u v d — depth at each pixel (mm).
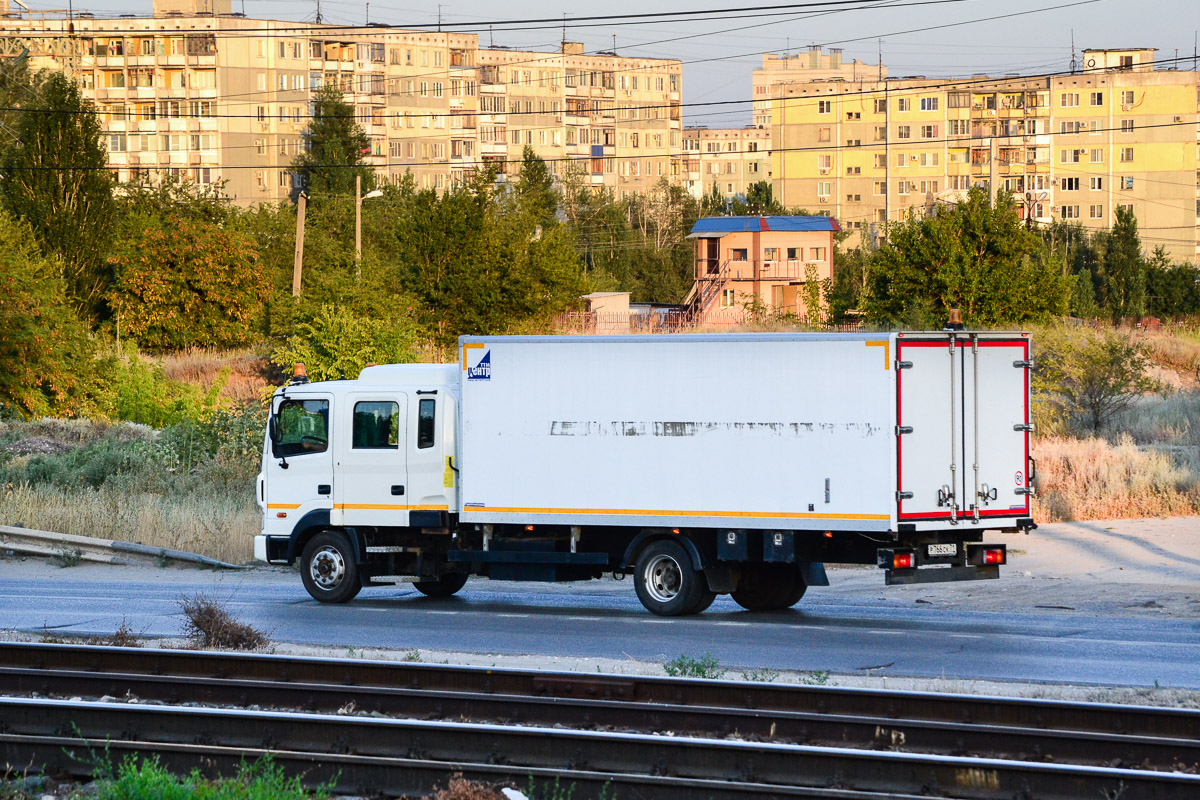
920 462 41688
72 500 69562
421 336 144375
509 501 45969
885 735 26141
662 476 44000
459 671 31156
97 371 120312
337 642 39438
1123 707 26594
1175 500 69188
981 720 27469
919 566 42312
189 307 148500
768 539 42906
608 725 27672
